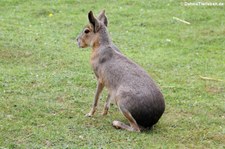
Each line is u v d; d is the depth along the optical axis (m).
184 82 17.58
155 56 20.64
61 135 12.62
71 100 15.21
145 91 12.62
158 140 12.61
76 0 29.27
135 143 12.34
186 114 14.59
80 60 19.39
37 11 26.95
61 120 13.63
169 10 27.73
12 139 12.34
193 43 22.83
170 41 22.84
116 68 13.37
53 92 15.77
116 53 13.85
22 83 16.39
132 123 12.88
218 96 16.22
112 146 12.13
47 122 13.45
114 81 13.33
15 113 13.94
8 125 13.09
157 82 17.41
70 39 22.53
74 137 12.55
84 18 26.03
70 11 27.23
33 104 14.64
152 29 24.73
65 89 16.09
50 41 21.78
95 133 12.83
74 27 24.44
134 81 12.85
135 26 25.06
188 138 12.88
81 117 13.95
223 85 17.31
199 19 26.33
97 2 29.09
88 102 15.16
